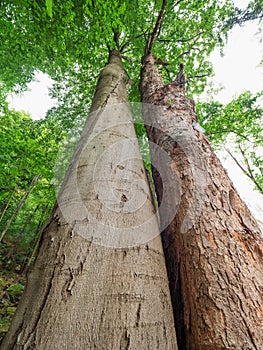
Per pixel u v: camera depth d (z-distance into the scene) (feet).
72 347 2.02
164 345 2.30
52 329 2.15
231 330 2.51
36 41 15.75
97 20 12.31
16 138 18.61
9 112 27.55
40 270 2.89
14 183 18.42
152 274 2.93
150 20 19.52
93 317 2.26
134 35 19.13
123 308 2.40
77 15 13.20
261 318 2.61
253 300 2.78
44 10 12.40
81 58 19.21
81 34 14.37
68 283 2.54
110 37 13.70
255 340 2.40
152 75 11.89
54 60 19.08
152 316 2.46
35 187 24.06
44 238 3.46
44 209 32.68
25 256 27.02
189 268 3.42
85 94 24.67
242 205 4.37
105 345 2.08
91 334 2.13
